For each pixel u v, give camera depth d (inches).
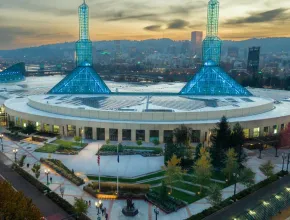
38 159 3978.8
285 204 2888.8
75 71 7185.0
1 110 6102.4
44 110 5502.0
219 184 3312.0
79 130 4822.8
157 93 7017.7
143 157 4040.4
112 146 4394.7
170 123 4586.6
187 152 3767.2
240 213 2691.9
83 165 3754.9
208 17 7140.8
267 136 4773.6
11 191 2159.2
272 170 3533.5
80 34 7357.3
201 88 6939.0
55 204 2842.0
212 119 4881.9
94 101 5949.8
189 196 3016.7
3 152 4261.8
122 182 3292.3
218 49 7071.9
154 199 2893.7
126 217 2630.4
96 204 2603.3
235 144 3693.4
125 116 4790.8
